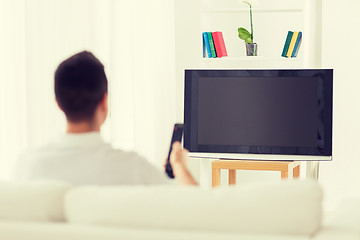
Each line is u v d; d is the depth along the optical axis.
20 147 4.43
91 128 1.61
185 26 4.81
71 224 1.28
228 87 3.65
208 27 4.46
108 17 4.66
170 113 4.75
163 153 4.76
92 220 1.27
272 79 3.61
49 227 1.26
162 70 4.73
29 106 4.44
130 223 1.25
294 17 4.64
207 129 3.68
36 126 4.46
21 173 1.55
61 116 4.50
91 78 1.61
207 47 4.25
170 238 1.19
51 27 4.48
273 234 1.19
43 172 1.53
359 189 4.46
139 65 4.72
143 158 1.60
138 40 4.71
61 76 1.61
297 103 3.58
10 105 4.39
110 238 1.21
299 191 1.19
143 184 1.60
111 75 4.68
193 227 1.22
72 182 1.53
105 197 1.28
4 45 4.38
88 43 4.61
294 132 3.58
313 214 1.18
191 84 3.70
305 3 4.20
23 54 4.42
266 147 3.61
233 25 4.73
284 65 4.65
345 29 4.41
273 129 3.61
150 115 4.75
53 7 4.48
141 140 4.74
